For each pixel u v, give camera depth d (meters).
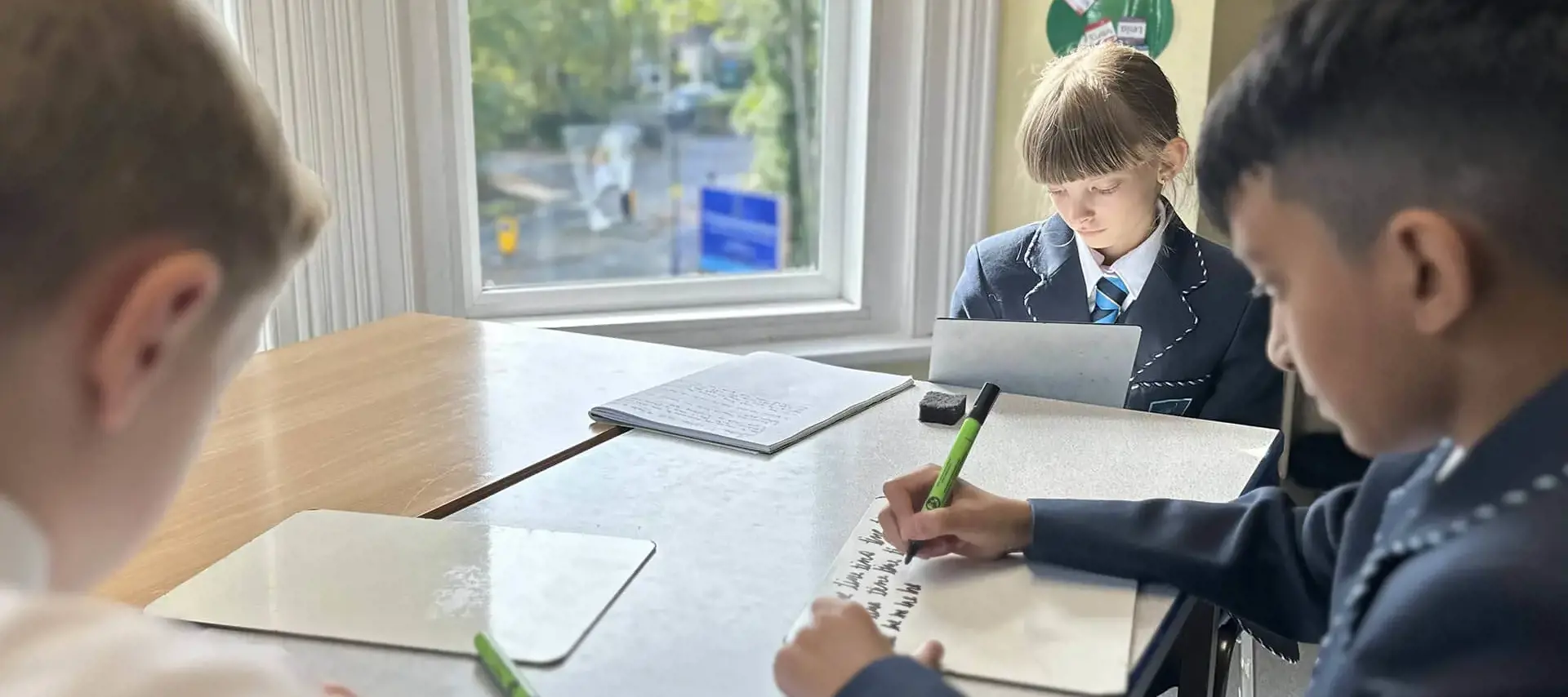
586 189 2.18
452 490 0.95
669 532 0.87
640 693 0.65
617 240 2.23
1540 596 0.46
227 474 0.98
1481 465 0.51
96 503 0.46
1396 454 0.58
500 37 2.05
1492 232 0.48
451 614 0.73
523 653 0.68
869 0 2.10
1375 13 0.50
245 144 0.46
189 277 0.43
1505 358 0.49
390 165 1.95
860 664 0.60
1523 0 0.47
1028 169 1.51
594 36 2.11
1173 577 0.79
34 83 0.40
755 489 0.96
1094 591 0.77
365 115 1.91
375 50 1.90
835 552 0.84
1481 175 0.47
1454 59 0.47
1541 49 0.46
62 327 0.42
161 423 0.47
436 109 2.00
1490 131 0.47
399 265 1.99
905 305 2.25
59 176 0.40
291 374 1.31
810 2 2.20
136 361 0.43
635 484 0.97
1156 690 0.94
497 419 1.15
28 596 0.39
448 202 2.04
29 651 0.37
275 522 0.88
